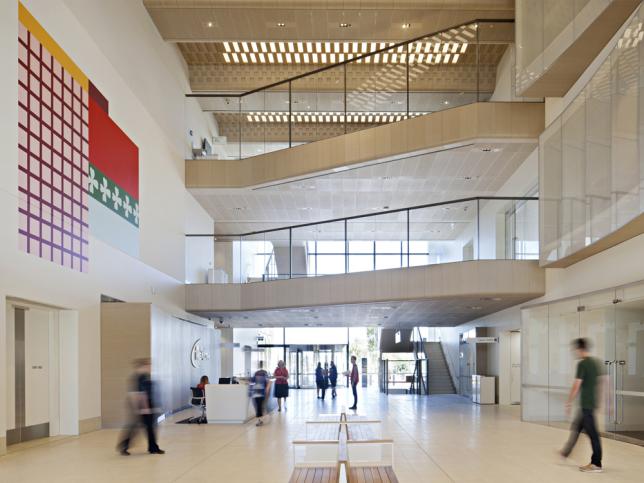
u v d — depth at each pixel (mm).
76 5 13930
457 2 18859
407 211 18516
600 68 11484
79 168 13867
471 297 17516
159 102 20125
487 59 21125
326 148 21297
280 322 29453
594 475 8734
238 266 22031
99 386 14969
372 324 31188
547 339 15516
